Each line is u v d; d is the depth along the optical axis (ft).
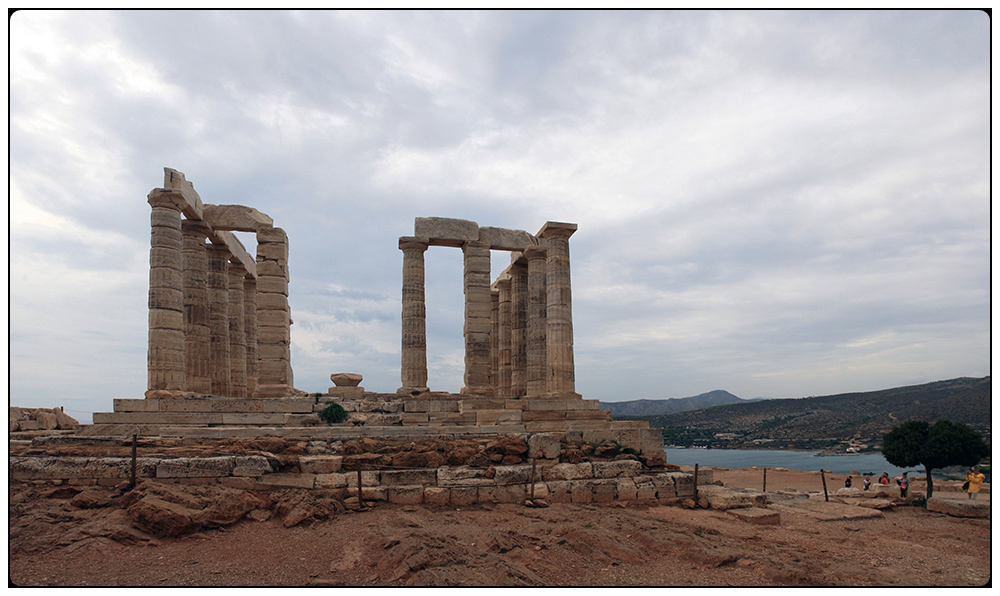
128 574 38.01
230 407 71.26
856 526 63.62
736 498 66.13
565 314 92.79
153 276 78.48
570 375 91.56
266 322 95.61
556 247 94.32
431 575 38.24
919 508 80.28
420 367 95.14
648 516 59.88
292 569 40.04
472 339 100.63
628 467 70.08
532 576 40.40
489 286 102.53
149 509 45.37
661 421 646.74
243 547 44.16
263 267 96.22
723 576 42.68
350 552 42.52
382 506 57.21
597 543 47.55
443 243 102.12
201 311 88.89
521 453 67.21
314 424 72.38
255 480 56.29
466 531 49.11
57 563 39.14
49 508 48.52
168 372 76.89
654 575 42.47
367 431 68.74
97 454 57.26
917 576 44.80
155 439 61.77
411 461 62.34
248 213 92.94
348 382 97.35
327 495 56.03
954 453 83.66
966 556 52.11
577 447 70.95
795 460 330.95
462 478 61.21
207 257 97.66
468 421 77.36
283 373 95.76
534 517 55.93
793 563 45.42
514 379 113.29
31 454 56.90
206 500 48.70
